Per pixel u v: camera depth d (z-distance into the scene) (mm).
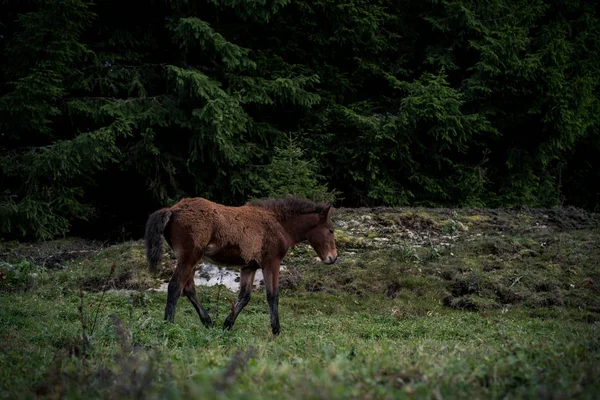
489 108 19469
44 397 4090
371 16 18453
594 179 25625
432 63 19422
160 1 16844
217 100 15352
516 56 18531
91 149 14586
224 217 8102
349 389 3705
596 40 20734
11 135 15320
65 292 10898
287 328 8969
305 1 18438
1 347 6105
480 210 15930
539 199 21312
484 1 19953
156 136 16906
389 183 19031
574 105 19297
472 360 4777
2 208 14211
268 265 8484
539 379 4090
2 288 10961
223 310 10227
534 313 10320
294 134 18578
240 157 16844
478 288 11164
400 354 5551
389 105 20031
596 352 5102
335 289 11336
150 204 18438
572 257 12367
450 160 19344
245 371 4348
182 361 5070
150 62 17859
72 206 15562
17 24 16578
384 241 13414
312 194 15180
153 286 11367
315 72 19203
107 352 5844
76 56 15719
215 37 16219
